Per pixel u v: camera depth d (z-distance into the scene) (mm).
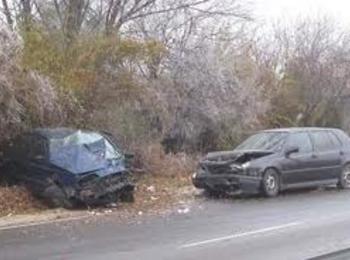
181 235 11992
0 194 15914
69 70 20375
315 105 33875
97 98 20844
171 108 24016
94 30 23891
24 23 21625
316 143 19516
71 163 15820
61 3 24453
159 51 22750
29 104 17641
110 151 16609
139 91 22094
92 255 10148
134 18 26750
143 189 19000
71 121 19609
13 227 13250
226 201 17422
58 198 15789
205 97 24906
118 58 21625
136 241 11398
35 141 16719
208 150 25766
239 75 27094
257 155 18141
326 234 11805
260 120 28484
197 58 25016
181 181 21109
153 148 22266
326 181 19594
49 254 10289
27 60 18828
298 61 34500
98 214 15062
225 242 11172
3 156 17266
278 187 18375
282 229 12492
